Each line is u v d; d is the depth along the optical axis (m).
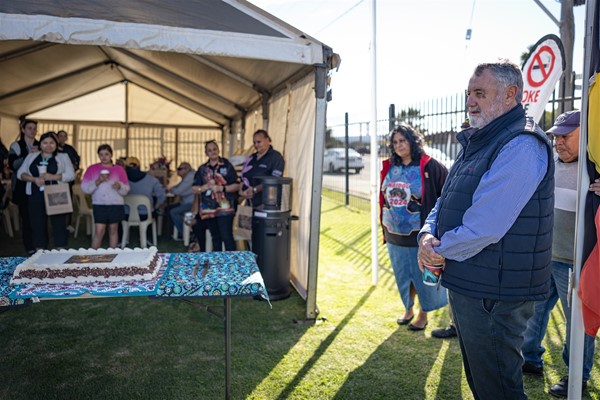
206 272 2.77
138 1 3.57
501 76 1.98
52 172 5.52
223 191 5.37
